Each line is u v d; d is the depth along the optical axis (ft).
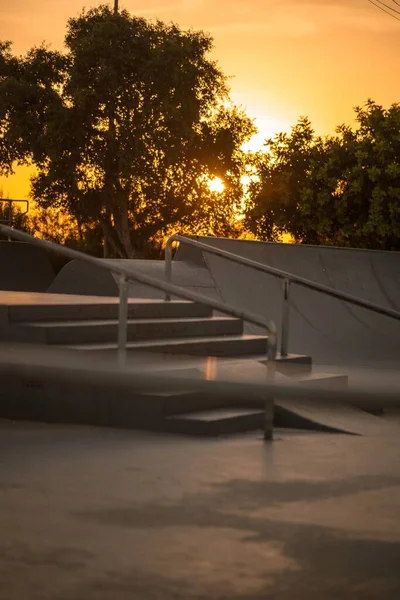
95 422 24.22
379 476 18.80
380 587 12.12
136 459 19.84
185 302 31.91
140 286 48.06
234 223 158.10
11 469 18.57
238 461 20.01
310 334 44.65
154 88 144.66
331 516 15.53
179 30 149.48
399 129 77.56
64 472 18.37
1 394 25.12
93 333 27.09
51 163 146.51
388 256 50.52
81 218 152.66
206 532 14.40
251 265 31.22
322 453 21.31
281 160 84.79
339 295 30.76
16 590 11.71
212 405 24.95
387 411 29.25
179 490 17.08
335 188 81.05
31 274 69.15
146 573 12.44
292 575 12.52
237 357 30.19
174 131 145.79
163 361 26.55
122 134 144.97
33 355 24.66
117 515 15.25
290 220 83.97
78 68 146.41
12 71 150.20
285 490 17.31
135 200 156.15
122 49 145.38
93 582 12.04
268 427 23.08
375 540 14.20
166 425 23.53
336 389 9.27
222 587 11.97
